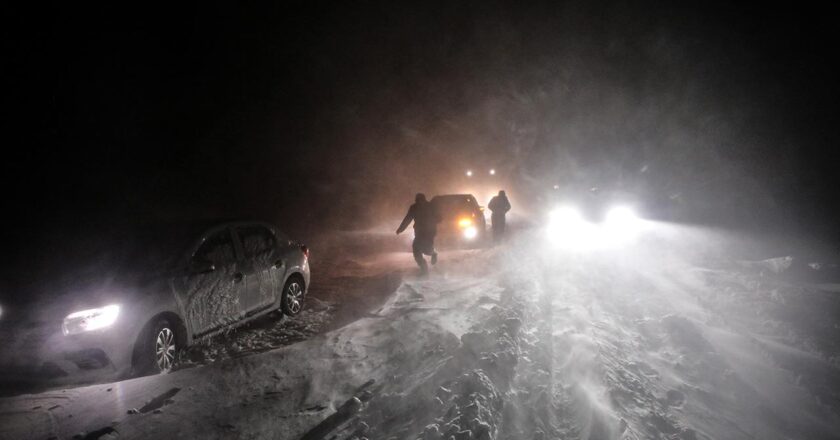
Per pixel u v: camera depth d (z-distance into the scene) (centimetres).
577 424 370
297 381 433
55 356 461
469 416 334
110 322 473
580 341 525
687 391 463
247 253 672
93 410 386
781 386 495
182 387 421
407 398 385
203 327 578
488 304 694
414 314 642
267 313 702
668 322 627
